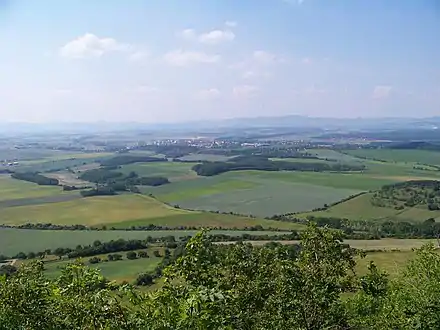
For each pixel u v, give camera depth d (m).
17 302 11.33
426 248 24.53
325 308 16.27
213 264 13.95
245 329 14.35
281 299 15.73
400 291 22.58
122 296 11.36
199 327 10.52
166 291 11.30
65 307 11.31
